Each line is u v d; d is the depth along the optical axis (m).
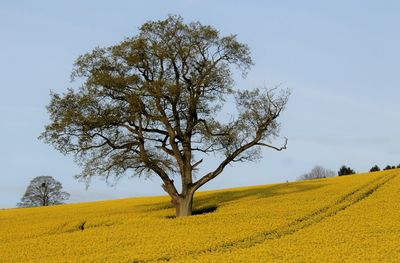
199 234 29.72
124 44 39.75
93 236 32.03
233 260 22.09
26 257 26.81
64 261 24.56
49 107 39.56
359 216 31.72
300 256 22.08
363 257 21.22
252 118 40.38
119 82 38.41
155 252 25.47
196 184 40.38
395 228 27.58
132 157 39.31
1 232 38.97
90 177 40.03
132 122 40.25
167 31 40.50
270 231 29.69
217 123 40.75
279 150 40.06
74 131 39.47
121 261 23.86
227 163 40.44
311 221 31.81
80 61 39.94
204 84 40.31
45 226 40.31
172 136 40.09
